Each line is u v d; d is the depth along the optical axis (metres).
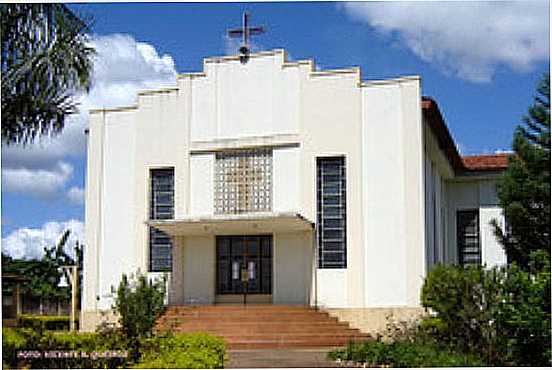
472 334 14.20
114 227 24.25
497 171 28.58
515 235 24.48
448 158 27.22
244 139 23.45
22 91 11.73
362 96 22.64
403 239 21.61
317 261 22.44
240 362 15.02
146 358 12.33
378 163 22.17
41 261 37.53
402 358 13.82
